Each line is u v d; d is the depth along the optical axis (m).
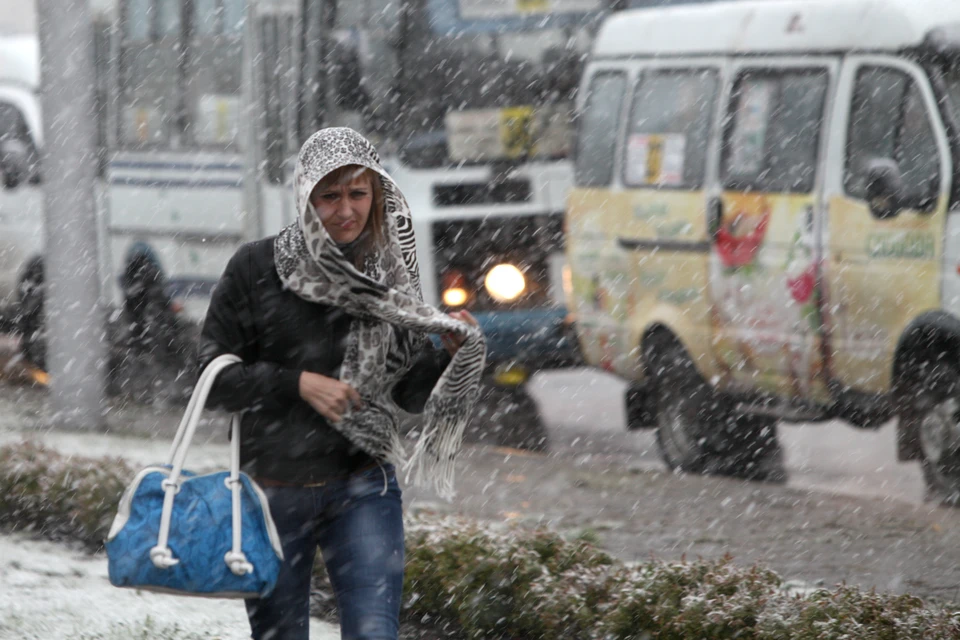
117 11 31.69
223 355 8.05
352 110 26.28
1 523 16.59
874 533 16.53
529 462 22.00
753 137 20.94
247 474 8.10
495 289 24.44
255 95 28.23
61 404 24.95
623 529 16.98
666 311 22.11
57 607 12.84
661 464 21.92
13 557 14.92
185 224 29.88
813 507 18.20
